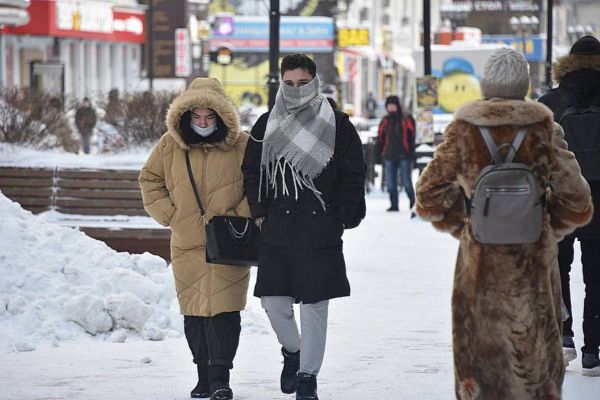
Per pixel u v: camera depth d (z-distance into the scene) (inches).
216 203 678.5
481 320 557.3
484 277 555.5
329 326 917.2
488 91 571.2
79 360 786.8
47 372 751.7
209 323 679.7
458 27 5748.0
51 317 854.5
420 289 1108.5
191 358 797.9
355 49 5575.8
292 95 645.3
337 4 5103.3
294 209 645.9
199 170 681.6
